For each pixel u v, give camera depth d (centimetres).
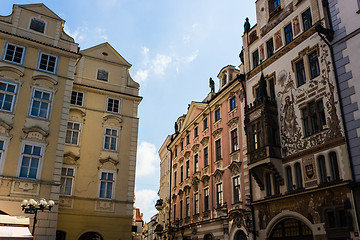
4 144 2212
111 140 2975
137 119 3153
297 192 2002
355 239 1612
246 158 2602
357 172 1673
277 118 2331
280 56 2414
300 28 2284
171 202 4247
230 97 2991
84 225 2620
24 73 2439
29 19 2633
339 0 1994
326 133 1908
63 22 2773
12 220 1986
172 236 3884
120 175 2891
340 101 1845
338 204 1744
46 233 2145
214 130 3231
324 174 1886
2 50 2425
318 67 2075
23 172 2217
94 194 2742
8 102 2330
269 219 2208
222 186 2902
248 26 2925
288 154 2162
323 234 1792
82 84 3002
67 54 2658
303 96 2133
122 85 3225
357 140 1711
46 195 2230
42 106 2438
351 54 1850
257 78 2641
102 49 3272
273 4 2655
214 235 2875
